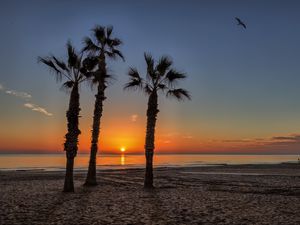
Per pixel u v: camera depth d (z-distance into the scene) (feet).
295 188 94.68
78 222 45.14
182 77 89.97
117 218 48.14
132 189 87.45
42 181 111.75
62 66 76.79
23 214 50.19
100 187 91.50
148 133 91.09
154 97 90.17
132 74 90.07
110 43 94.07
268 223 45.11
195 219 47.73
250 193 80.69
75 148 78.89
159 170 200.34
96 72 79.77
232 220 47.06
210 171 186.91
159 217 49.14
